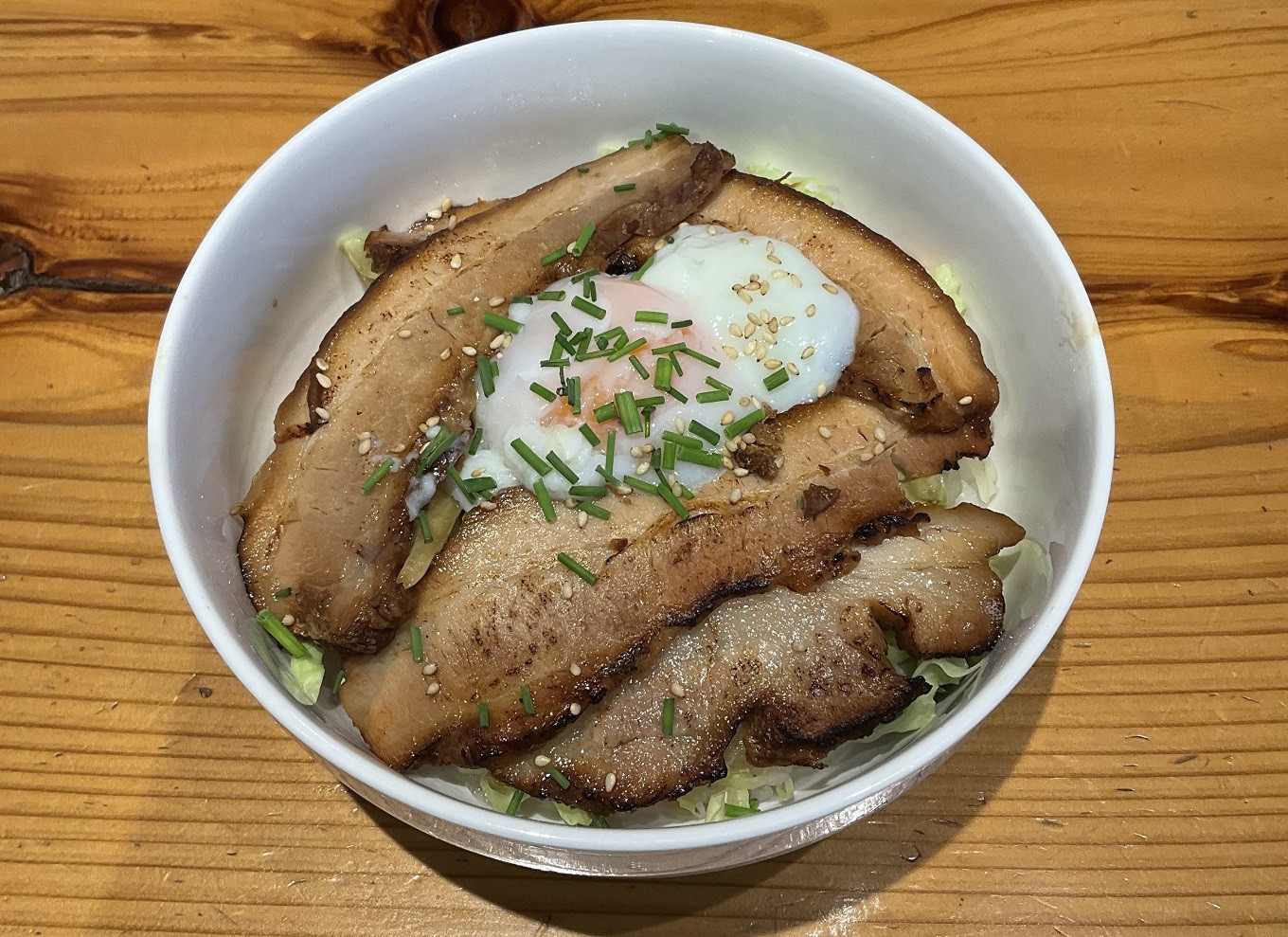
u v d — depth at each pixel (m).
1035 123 0.26
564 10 0.26
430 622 0.19
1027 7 0.27
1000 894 0.20
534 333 0.21
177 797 0.20
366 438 0.20
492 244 0.21
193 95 0.26
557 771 0.19
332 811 0.20
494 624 0.19
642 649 0.19
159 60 0.26
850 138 0.23
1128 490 0.23
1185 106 0.26
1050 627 0.17
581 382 0.20
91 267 0.24
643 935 0.19
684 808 0.20
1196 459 0.23
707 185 0.22
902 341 0.21
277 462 0.20
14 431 0.23
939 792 0.20
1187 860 0.20
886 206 0.23
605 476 0.19
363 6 0.26
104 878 0.19
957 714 0.16
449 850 0.20
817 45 0.26
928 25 0.27
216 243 0.19
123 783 0.20
